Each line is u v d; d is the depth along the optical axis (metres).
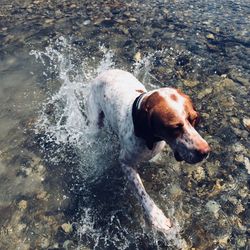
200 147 0.59
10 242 0.71
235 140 0.84
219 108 0.92
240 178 0.77
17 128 0.93
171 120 0.60
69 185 0.80
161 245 0.68
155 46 1.14
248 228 0.69
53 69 1.09
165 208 0.73
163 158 0.82
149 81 1.02
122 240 0.69
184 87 0.99
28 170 0.83
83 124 0.92
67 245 0.70
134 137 0.69
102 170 0.82
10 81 1.06
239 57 1.09
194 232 0.69
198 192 0.75
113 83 0.81
